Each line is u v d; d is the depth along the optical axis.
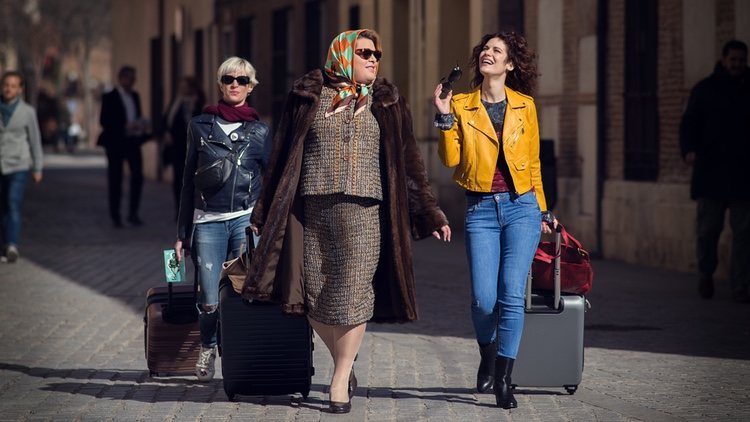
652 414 13.21
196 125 14.60
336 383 13.25
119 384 14.87
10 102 27.81
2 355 16.80
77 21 135.88
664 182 27.25
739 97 21.94
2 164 27.86
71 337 18.25
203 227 14.55
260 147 14.62
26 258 28.95
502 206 13.45
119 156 37.34
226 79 14.61
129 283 24.45
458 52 36.75
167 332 14.95
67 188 56.97
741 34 24.77
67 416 13.15
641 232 27.92
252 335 13.55
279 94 51.00
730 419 13.04
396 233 12.88
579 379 14.00
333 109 12.92
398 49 40.31
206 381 14.97
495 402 13.80
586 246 30.11
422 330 19.00
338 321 12.88
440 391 14.43
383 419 12.95
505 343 13.47
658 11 27.38
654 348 17.36
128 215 39.06
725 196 21.84
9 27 125.88
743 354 16.94
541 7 32.06
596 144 29.53
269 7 51.41
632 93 28.42
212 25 58.69
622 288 23.73
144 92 69.62
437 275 25.80
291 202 12.88
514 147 13.41
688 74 26.44
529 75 13.72
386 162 12.91
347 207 12.87
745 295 21.78
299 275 12.97
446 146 13.45
